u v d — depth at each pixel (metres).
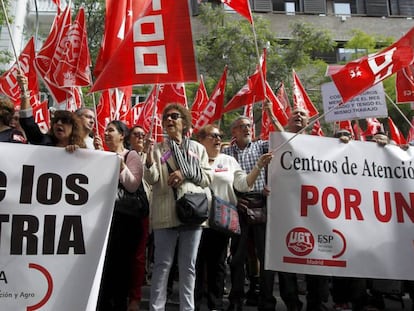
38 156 3.50
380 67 4.75
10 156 3.44
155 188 4.24
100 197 3.56
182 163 4.18
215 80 15.95
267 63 15.62
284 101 9.36
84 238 3.46
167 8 4.12
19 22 19.02
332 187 4.41
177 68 4.06
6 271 3.27
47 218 3.42
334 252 4.27
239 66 15.66
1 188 3.38
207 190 4.46
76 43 5.48
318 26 23.38
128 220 4.34
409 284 5.29
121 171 4.18
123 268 4.39
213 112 7.50
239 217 4.90
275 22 24.11
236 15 19.78
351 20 24.77
